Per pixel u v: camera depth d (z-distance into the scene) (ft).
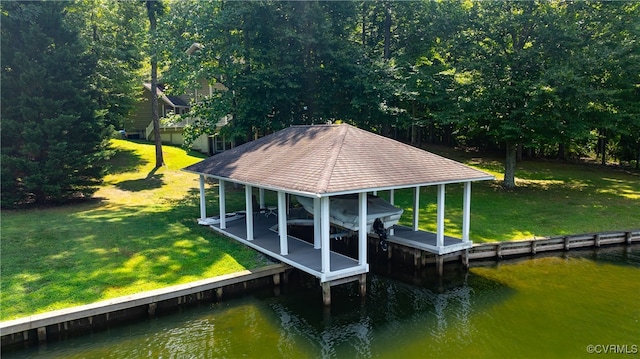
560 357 23.54
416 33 75.82
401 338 25.89
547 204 57.06
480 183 73.31
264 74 60.23
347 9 68.08
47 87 50.26
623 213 51.83
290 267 34.04
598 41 59.93
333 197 39.96
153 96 76.64
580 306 29.96
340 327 27.35
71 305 26.45
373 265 40.27
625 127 62.39
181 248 38.04
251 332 26.53
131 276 31.27
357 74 64.90
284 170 33.53
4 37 49.19
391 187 29.58
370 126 72.84
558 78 55.16
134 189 64.90
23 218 47.52
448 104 66.33
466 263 38.04
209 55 65.62
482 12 63.98
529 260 39.99
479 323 27.76
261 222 47.09
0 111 49.14
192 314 28.86
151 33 64.39
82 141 54.49
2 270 31.76
